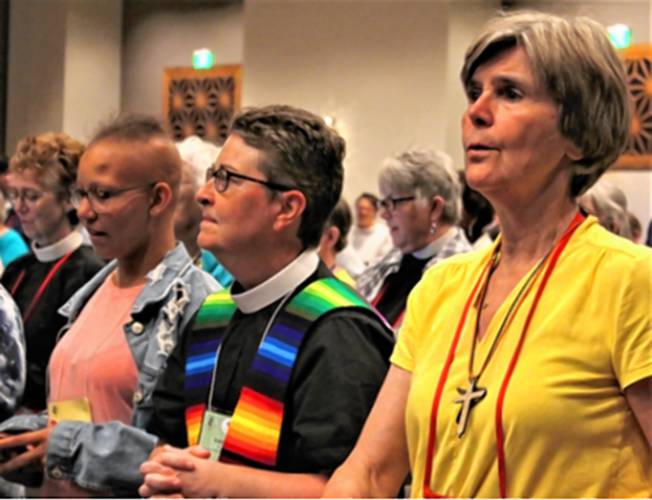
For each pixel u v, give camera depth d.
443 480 1.40
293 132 1.89
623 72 1.42
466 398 1.37
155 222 2.28
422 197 3.31
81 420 2.18
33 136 3.06
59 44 11.09
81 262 2.95
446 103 8.93
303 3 9.61
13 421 2.30
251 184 1.86
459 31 8.99
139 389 2.12
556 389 1.31
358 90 9.34
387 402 1.55
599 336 1.31
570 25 1.40
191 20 11.31
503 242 1.47
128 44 11.62
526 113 1.38
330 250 3.54
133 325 2.18
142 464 1.82
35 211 2.97
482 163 1.40
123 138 2.28
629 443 1.31
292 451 1.79
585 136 1.39
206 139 11.21
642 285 1.31
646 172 8.77
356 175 9.34
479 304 1.45
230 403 1.87
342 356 1.78
